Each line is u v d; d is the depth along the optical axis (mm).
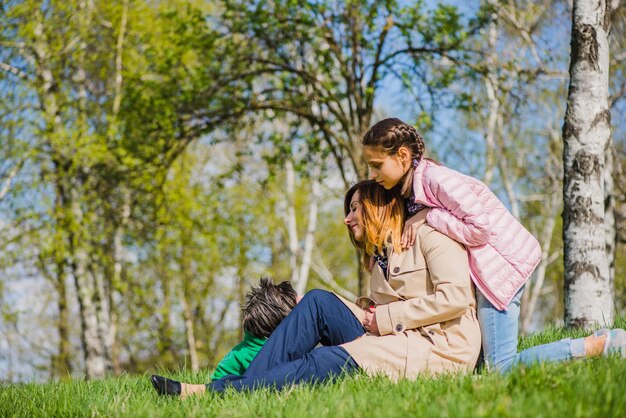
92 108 17266
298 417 2887
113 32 17438
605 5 6324
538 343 5184
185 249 20250
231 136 14984
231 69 14125
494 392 2885
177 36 14523
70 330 23969
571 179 6293
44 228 16438
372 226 3734
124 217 16125
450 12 13398
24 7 16281
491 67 13898
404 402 2875
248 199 22516
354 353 3545
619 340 3359
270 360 3625
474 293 3646
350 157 14031
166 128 13930
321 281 28000
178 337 23625
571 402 2633
